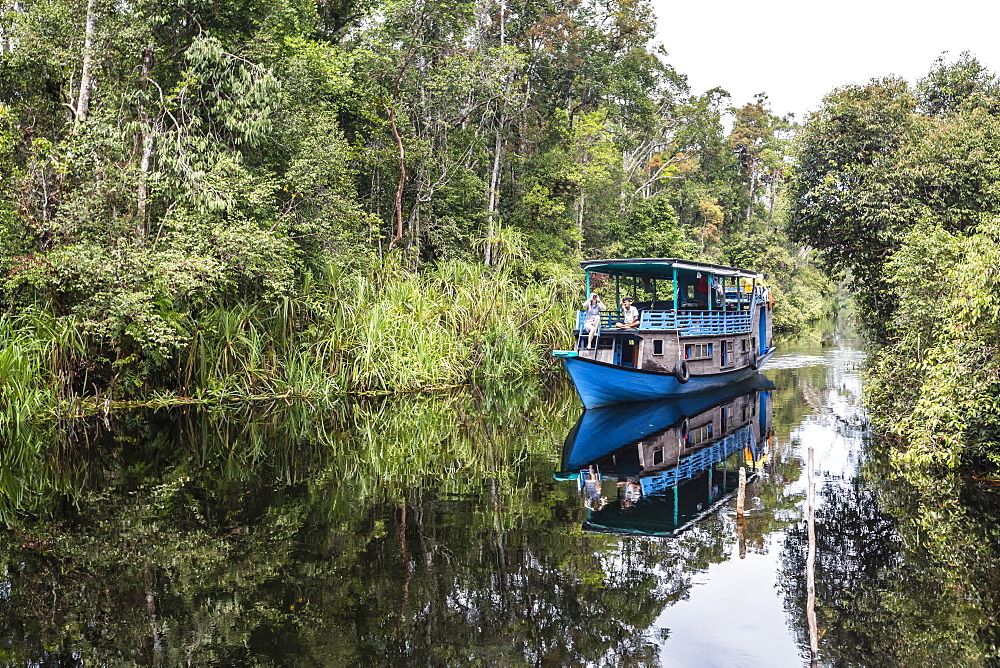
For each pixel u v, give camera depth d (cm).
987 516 884
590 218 3797
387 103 2503
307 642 598
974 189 1838
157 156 1594
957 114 2114
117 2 1622
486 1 3081
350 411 1684
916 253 1378
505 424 1619
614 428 1595
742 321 2339
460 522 916
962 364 947
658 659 569
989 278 898
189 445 1332
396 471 1186
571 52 3816
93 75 1645
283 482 1106
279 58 1823
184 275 1396
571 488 1083
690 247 4469
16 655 572
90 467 1163
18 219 1439
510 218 3095
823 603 666
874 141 2061
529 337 2211
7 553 792
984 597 666
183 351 1641
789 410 1778
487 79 2703
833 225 2158
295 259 1728
